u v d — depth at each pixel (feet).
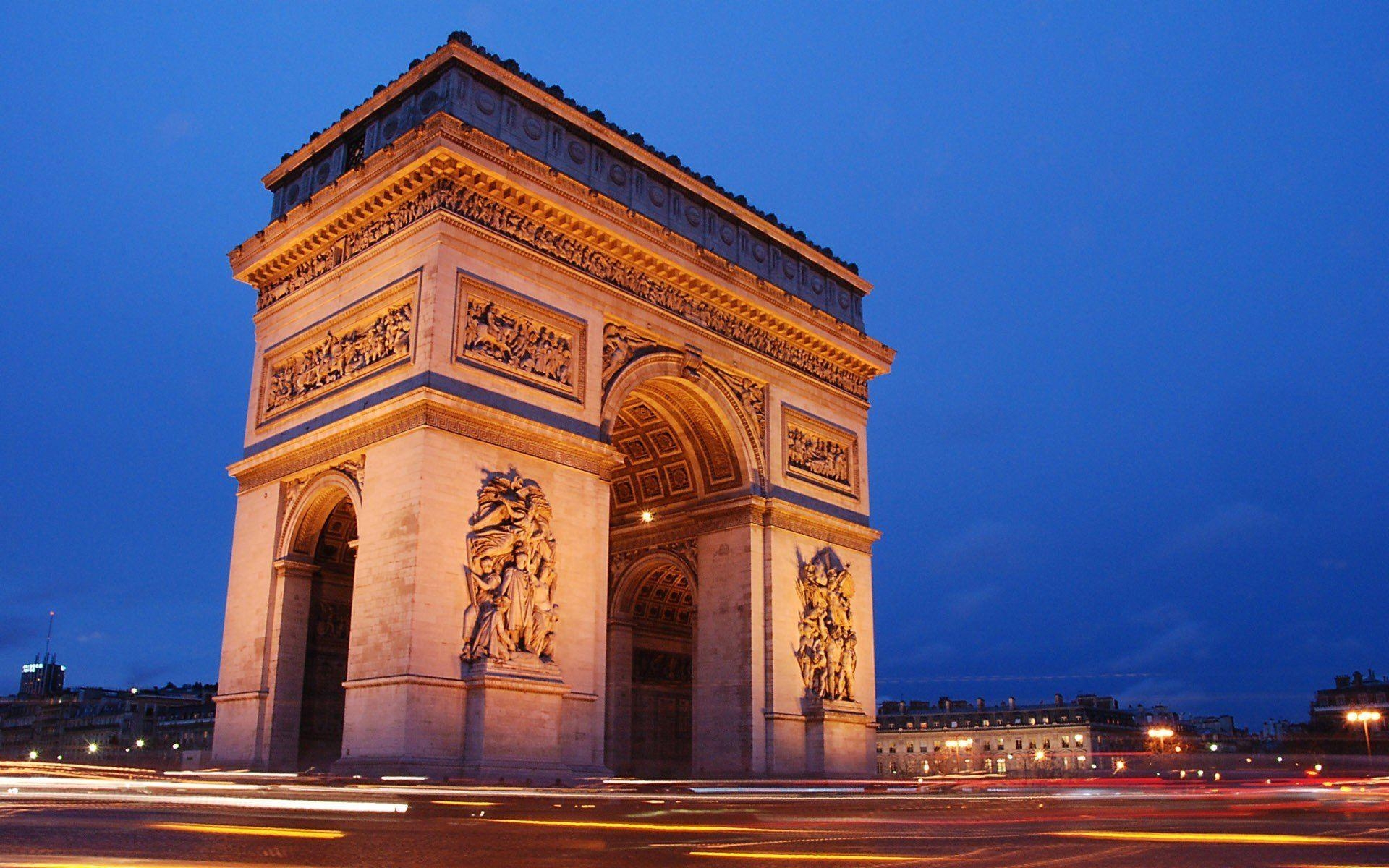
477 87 208.85
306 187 234.99
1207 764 535.19
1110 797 198.08
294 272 230.48
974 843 78.95
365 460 195.62
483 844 73.97
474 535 186.80
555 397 207.62
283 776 184.96
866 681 266.16
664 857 66.90
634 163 237.25
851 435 285.23
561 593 199.41
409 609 176.24
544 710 188.14
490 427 194.29
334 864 58.34
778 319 262.47
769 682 241.55
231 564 221.46
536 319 208.54
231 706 209.26
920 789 247.29
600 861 64.18
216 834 74.43
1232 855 68.44
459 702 178.91
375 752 174.70
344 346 211.00
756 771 234.17
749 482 251.19
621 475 275.18
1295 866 61.26
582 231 219.41
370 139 220.02
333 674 214.48
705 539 256.73
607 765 265.95
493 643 183.52
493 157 201.05
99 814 91.97
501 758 179.11
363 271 210.59
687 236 246.47
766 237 269.64
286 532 209.97
